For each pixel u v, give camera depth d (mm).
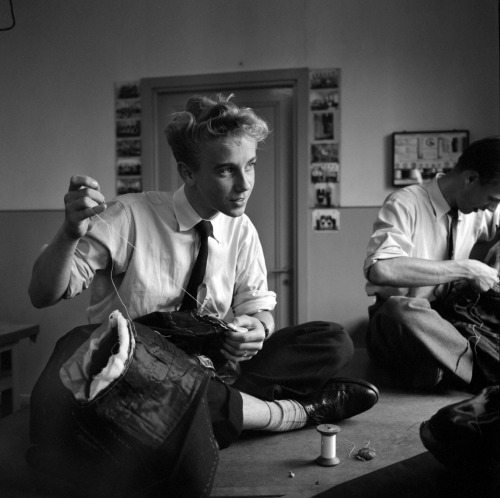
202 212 1275
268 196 3287
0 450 1170
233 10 3219
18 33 3445
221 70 3246
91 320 1342
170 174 3383
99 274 1309
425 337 1585
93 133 3402
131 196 1320
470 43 2998
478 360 1621
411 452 1170
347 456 1152
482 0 2973
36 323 3520
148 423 888
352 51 3113
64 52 3404
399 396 1627
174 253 1284
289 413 1273
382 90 3094
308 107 3160
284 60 3180
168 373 938
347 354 1376
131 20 3326
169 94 3355
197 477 905
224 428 1114
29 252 3510
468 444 891
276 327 3312
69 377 914
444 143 3033
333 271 3188
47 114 3445
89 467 912
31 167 3484
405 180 3076
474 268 1646
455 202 1775
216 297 1354
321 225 3184
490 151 1578
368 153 3123
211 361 1185
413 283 1655
